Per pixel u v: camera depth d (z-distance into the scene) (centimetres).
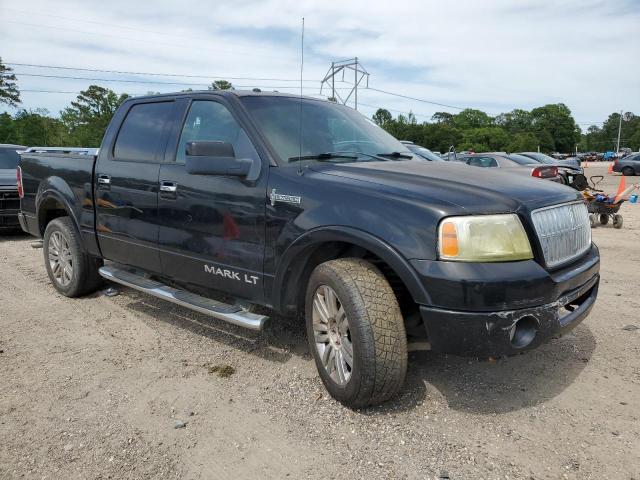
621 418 297
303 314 360
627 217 1208
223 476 253
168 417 305
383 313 286
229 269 366
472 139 11312
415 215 277
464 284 261
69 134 6366
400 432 286
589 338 414
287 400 323
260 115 373
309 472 255
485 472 253
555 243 295
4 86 6069
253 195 346
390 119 9925
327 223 304
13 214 886
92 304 514
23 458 267
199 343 414
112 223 462
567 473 251
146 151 437
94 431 291
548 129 12950
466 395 325
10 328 448
